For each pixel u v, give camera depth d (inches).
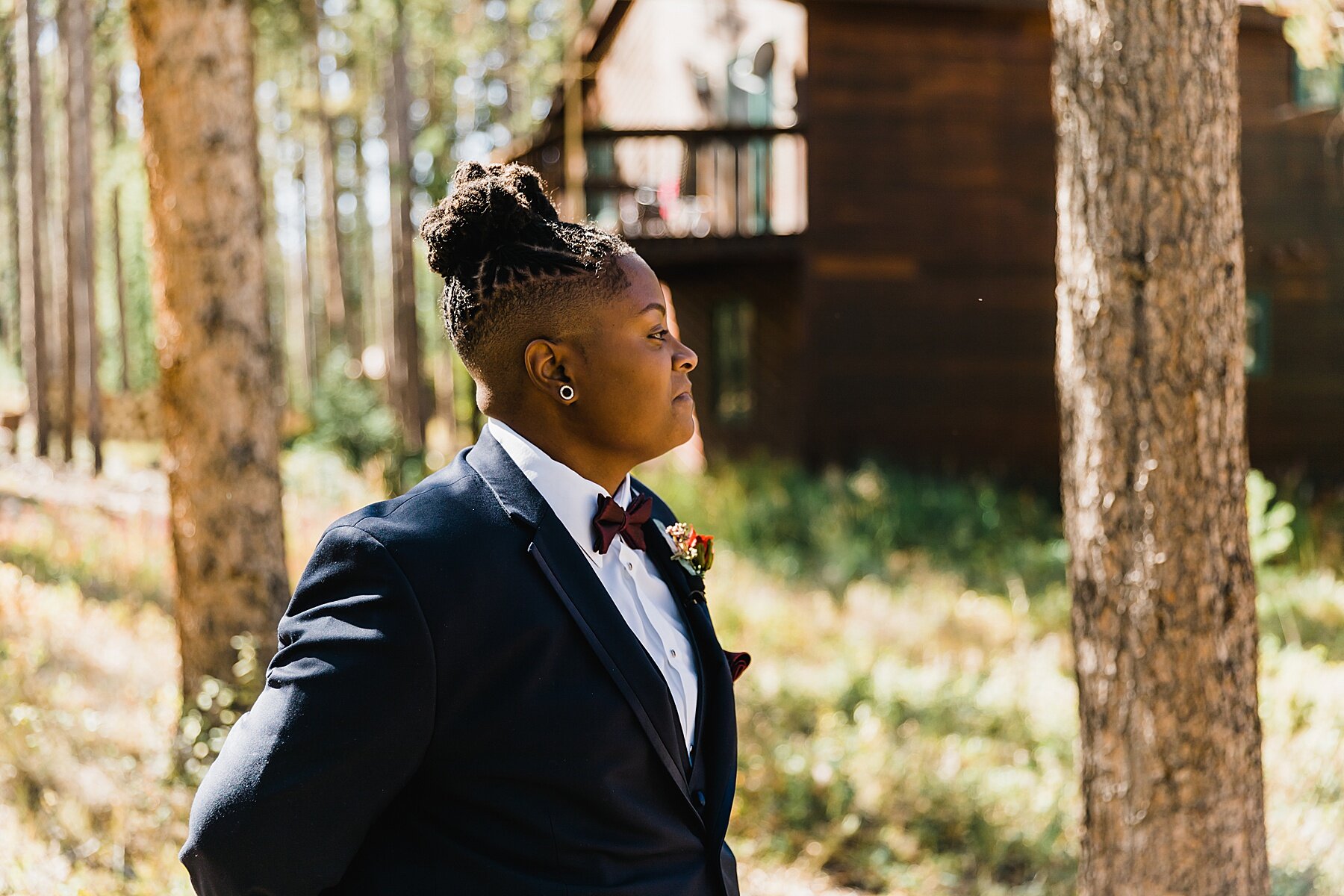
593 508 56.9
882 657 284.4
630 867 53.5
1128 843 119.4
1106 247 118.0
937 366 530.0
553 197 59.2
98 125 811.4
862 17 515.8
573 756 52.0
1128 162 116.2
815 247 517.0
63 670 233.9
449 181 58.6
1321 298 558.6
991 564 410.0
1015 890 174.7
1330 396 562.3
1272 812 186.1
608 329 55.5
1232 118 118.3
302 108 871.1
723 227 577.0
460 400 743.1
